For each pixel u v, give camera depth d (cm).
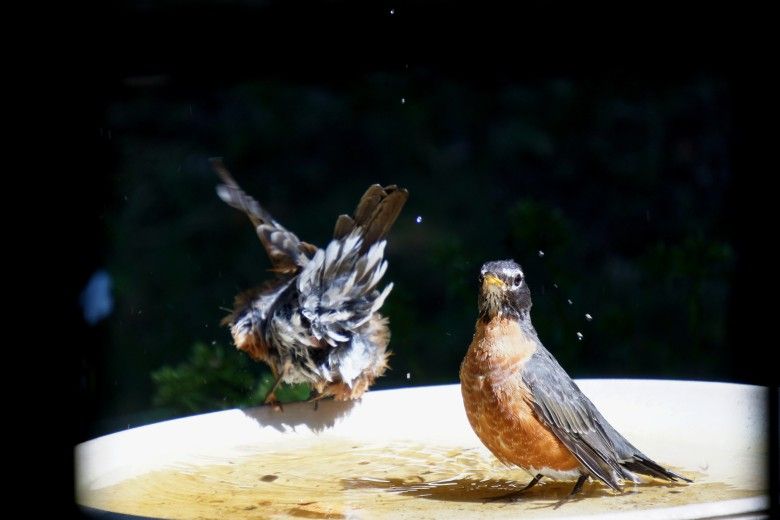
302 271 812
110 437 675
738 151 834
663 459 681
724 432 714
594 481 657
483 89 1900
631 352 1255
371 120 1933
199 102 1920
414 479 670
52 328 659
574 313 1256
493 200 1808
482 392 638
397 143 1912
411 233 1750
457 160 1870
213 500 618
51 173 720
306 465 705
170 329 1561
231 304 1628
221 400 1062
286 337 793
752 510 500
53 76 752
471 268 1302
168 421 732
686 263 1148
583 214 1738
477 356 642
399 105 1912
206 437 741
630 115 1788
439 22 1219
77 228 736
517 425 629
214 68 1170
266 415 771
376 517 569
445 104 1909
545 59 1243
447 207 1809
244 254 1762
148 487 647
